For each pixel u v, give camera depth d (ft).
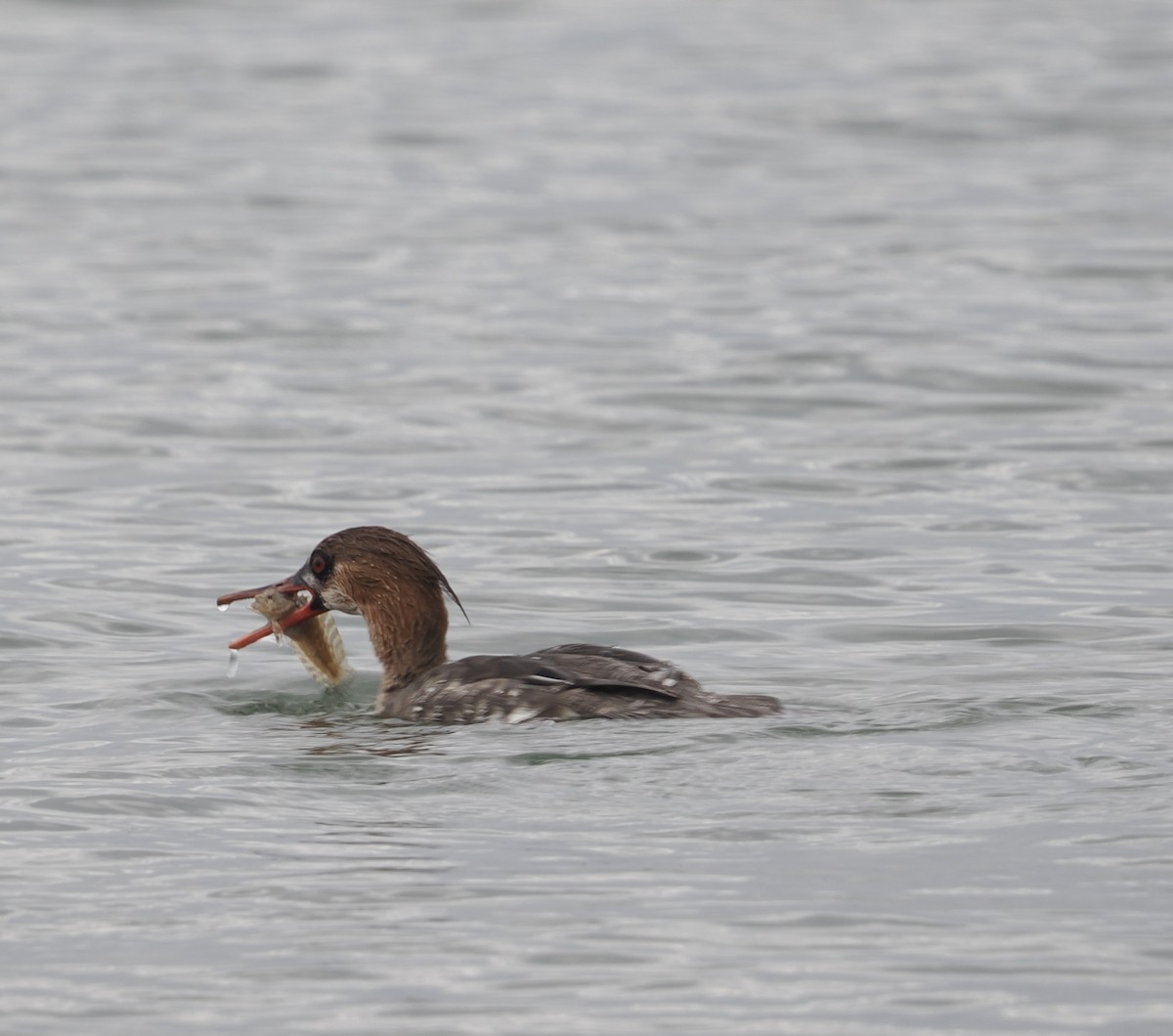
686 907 30.30
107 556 56.80
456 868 31.99
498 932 29.50
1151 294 92.73
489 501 62.75
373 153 131.95
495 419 73.10
